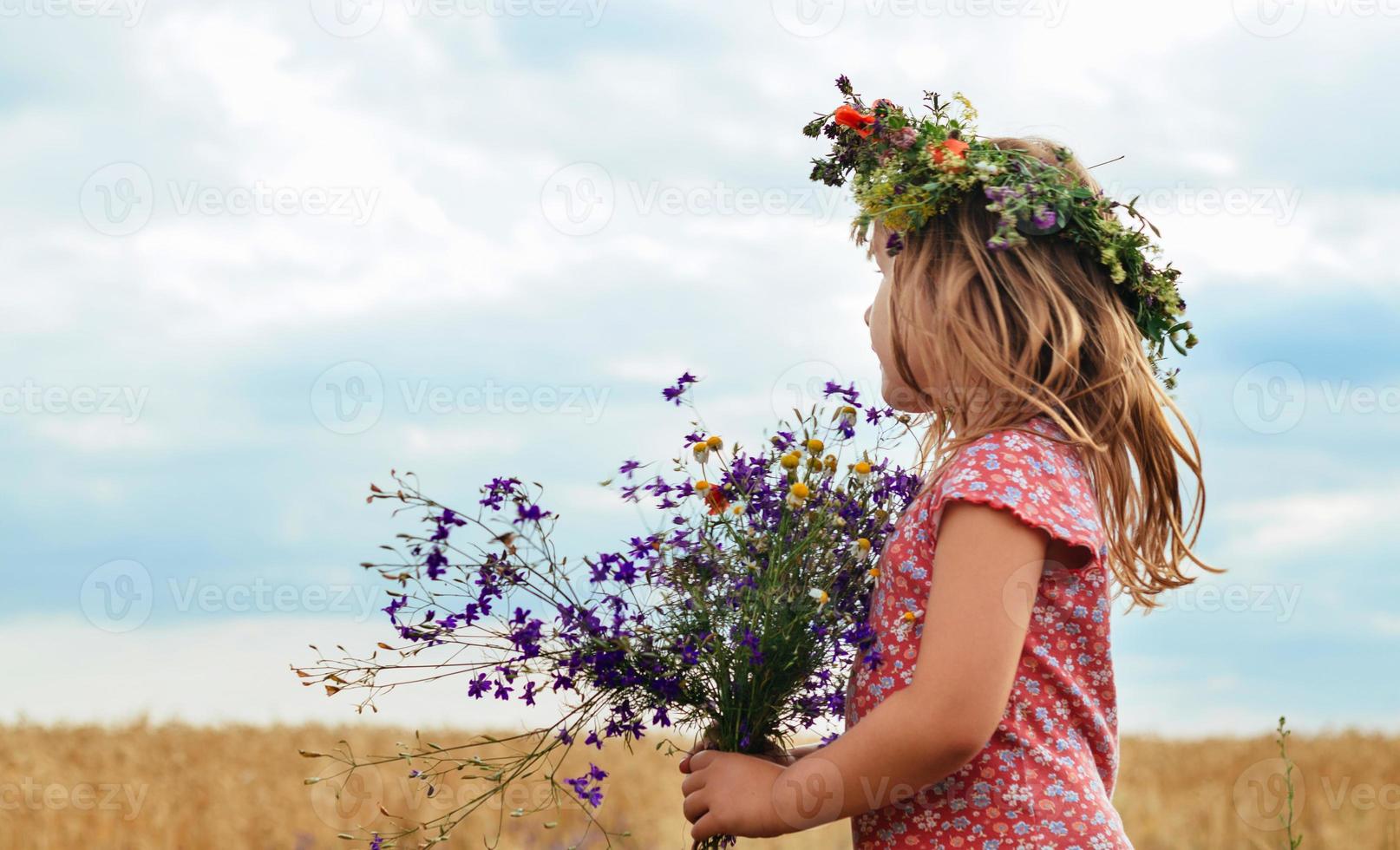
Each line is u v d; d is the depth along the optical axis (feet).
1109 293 5.46
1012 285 5.18
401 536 5.22
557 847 19.56
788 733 5.86
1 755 33.42
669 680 5.40
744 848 19.17
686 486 5.69
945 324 5.23
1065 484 4.85
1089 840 4.57
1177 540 5.64
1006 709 4.73
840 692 5.81
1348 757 40.88
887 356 5.63
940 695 4.40
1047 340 5.10
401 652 5.34
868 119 6.08
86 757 35.22
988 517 4.60
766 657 5.39
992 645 4.42
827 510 5.58
